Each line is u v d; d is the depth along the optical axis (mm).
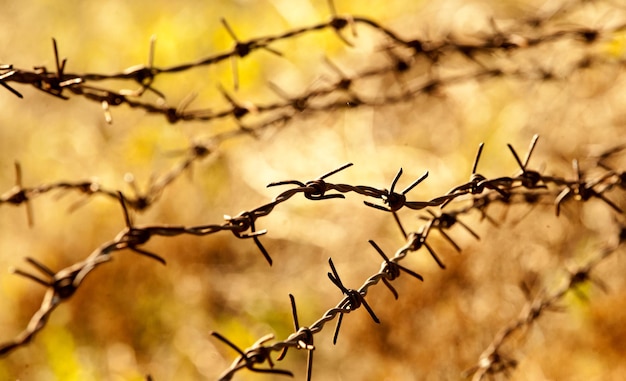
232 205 5102
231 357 4273
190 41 6086
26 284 4750
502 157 4887
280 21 6070
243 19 6223
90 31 6426
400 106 5301
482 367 2979
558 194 2773
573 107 4840
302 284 4641
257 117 5441
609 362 3826
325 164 5113
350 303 1944
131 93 2570
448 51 3488
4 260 4891
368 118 5305
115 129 5594
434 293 4125
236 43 2846
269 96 5621
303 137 5355
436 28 5508
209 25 6188
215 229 2037
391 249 4578
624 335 3826
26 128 5824
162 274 4672
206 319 4531
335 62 5652
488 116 5109
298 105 3295
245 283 4680
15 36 6648
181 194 5098
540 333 3877
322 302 4520
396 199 2055
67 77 2332
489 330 3969
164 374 4312
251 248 4883
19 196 2770
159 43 6070
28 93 5973
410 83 4922
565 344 3883
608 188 2572
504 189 2342
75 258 4887
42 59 6426
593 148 4371
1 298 4754
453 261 4199
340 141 5246
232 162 5309
